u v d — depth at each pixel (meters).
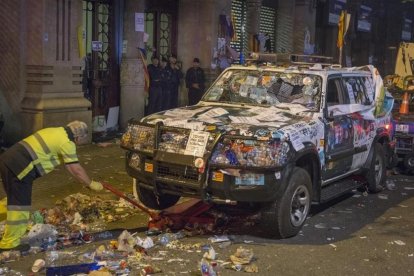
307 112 7.16
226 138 6.17
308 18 20.72
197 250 6.07
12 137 11.44
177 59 16.02
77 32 11.71
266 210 6.41
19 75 11.22
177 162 6.26
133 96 14.01
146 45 14.91
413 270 5.79
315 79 7.50
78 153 11.12
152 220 6.74
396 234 7.00
